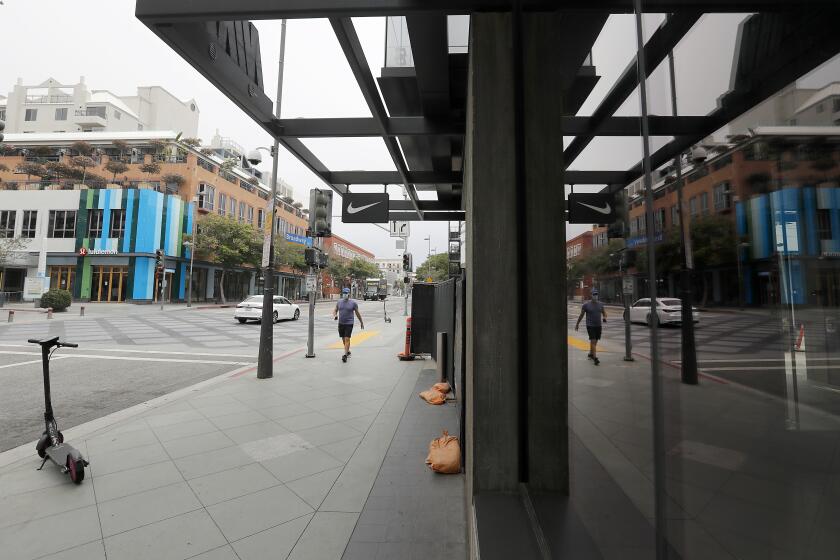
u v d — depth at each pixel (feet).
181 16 8.48
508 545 5.68
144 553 8.43
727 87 3.09
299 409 18.31
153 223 115.03
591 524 5.94
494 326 7.50
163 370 28.86
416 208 28.81
